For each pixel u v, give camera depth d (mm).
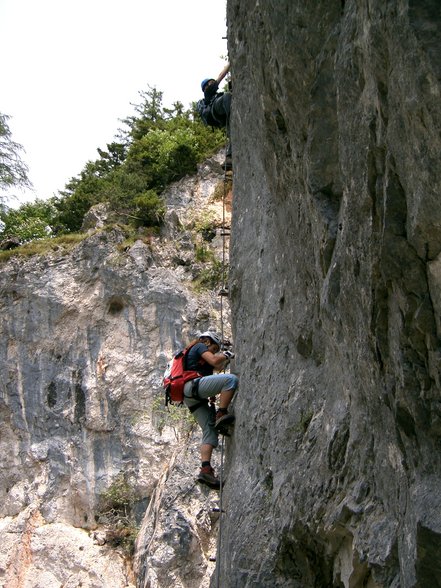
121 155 34844
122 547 21844
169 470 21297
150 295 24312
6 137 32031
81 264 25750
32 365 25312
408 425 4859
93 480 23219
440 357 4477
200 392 9164
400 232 4512
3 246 28234
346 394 6270
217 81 10578
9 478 24516
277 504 7309
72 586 21375
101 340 24703
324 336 6785
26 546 22688
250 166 8883
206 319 23406
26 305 25875
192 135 28594
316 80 5613
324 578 7008
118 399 23719
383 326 4949
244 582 7504
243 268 9305
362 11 4734
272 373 8055
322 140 5703
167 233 25625
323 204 5766
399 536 5059
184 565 19375
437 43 3953
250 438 8352
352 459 6051
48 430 24500
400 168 4414
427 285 4477
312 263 6598
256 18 6535
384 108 4488
